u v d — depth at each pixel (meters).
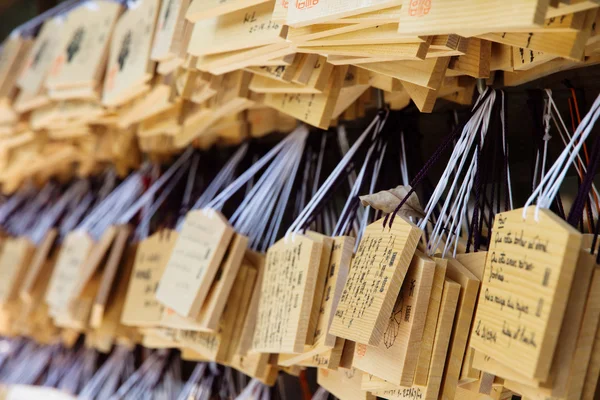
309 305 0.99
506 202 0.96
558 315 0.67
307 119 1.08
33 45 1.88
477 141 0.98
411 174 1.24
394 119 1.22
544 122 1.08
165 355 1.81
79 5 1.76
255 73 1.14
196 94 1.27
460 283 0.86
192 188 1.79
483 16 0.68
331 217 1.45
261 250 1.45
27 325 2.05
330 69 1.02
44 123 1.73
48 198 2.37
